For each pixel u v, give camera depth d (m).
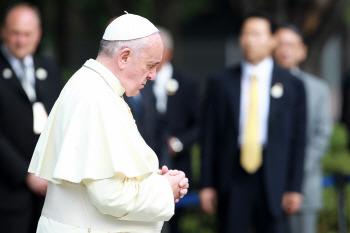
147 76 9.12
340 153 21.97
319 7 27.33
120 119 8.67
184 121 18.88
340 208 18.84
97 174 8.39
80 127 8.53
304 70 28.64
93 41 34.22
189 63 54.19
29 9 14.20
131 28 8.90
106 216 8.89
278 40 18.39
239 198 15.68
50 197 9.14
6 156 13.38
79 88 8.77
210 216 19.88
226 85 16.08
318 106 17.59
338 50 51.50
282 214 15.70
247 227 15.76
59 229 8.89
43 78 14.25
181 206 18.83
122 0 27.92
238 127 15.81
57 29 28.89
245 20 16.14
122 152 8.54
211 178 16.30
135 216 8.79
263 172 15.54
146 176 8.76
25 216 13.75
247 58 16.02
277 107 15.71
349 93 21.70
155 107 15.64
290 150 16.11
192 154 21.12
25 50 13.96
